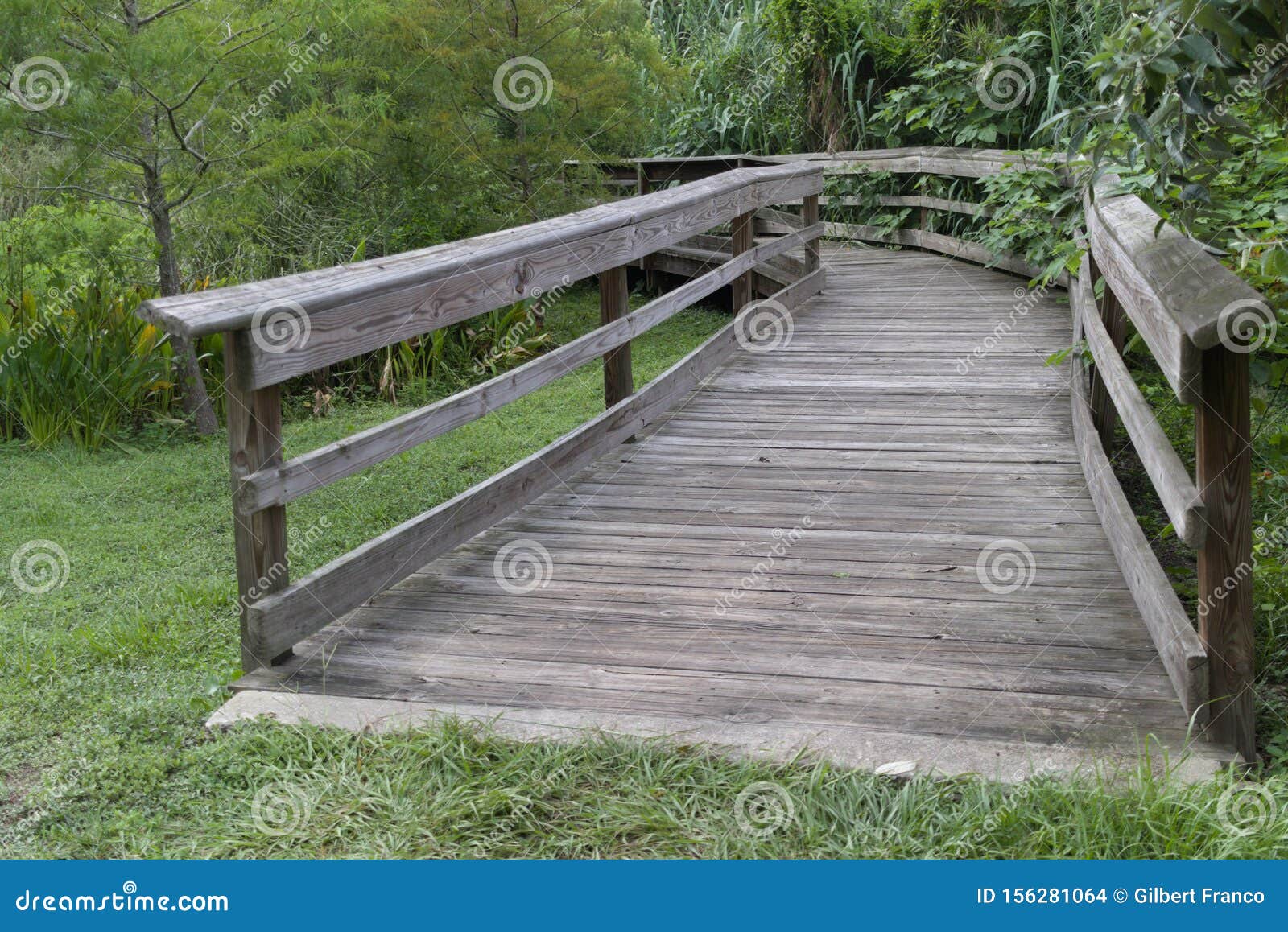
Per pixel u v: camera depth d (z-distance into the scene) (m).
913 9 12.19
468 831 2.68
